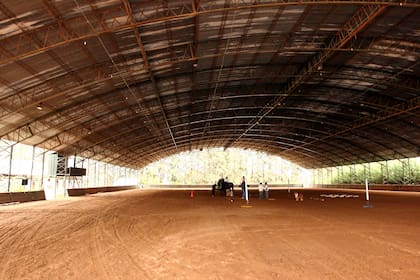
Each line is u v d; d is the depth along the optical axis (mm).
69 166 39750
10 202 27016
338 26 19562
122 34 17422
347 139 48594
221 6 16328
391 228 11953
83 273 6445
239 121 45625
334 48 20672
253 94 31812
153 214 17594
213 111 37438
